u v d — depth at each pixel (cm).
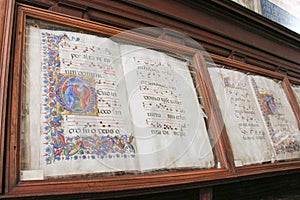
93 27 88
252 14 156
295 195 127
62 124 70
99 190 64
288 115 139
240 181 106
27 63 71
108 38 90
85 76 79
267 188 123
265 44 172
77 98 75
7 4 73
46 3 91
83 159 68
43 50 76
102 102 79
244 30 159
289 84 154
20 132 62
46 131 67
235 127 111
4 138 59
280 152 121
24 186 57
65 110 71
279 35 180
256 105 128
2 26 70
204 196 89
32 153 63
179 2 127
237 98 121
